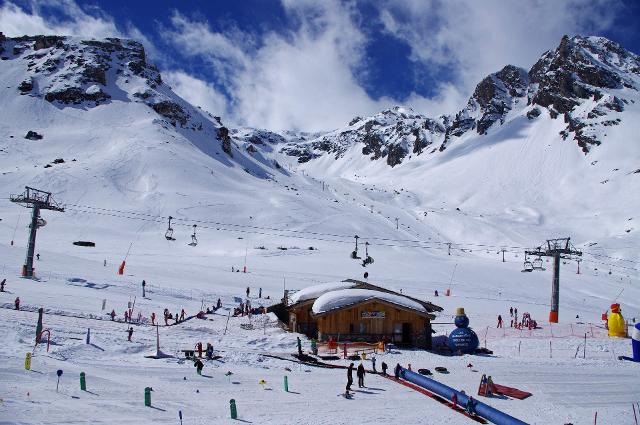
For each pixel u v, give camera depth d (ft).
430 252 483.10
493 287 302.04
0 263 202.49
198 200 556.92
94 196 539.29
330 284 148.05
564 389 94.53
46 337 98.99
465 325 130.62
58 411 57.77
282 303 168.14
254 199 602.03
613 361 123.65
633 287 360.28
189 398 72.54
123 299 164.66
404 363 110.63
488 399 84.74
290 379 91.20
